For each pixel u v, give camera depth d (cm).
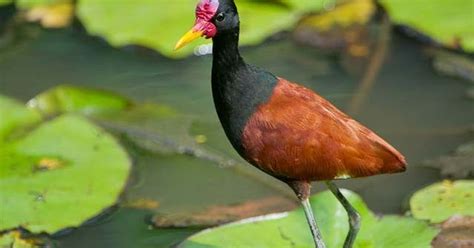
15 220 1008
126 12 1413
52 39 1460
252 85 854
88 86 1340
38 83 1348
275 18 1395
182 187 1127
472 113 1241
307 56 1381
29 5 1525
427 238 929
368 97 1286
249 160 870
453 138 1187
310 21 1443
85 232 1045
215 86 865
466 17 1340
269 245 942
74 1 1527
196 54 1402
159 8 1420
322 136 845
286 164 852
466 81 1308
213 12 835
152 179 1144
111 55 1422
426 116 1240
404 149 1172
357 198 994
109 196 1048
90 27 1374
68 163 1105
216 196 1105
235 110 855
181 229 1043
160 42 1330
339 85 1311
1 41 1458
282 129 845
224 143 1205
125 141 1209
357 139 851
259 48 1412
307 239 952
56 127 1173
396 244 928
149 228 1050
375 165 853
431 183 1102
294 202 1080
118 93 1309
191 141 1206
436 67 1338
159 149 1196
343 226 967
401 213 1056
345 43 1402
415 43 1391
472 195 1011
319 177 862
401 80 1320
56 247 1015
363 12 1445
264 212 1062
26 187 1059
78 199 1041
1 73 1379
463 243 942
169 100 1301
